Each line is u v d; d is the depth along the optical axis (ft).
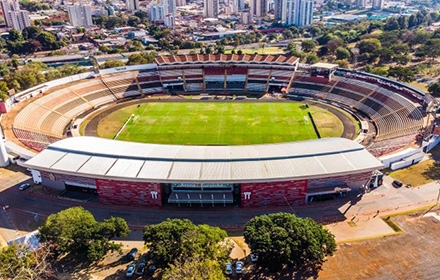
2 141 305.32
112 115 453.58
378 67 591.37
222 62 577.02
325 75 533.14
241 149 280.92
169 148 282.36
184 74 572.51
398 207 246.47
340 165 254.47
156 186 246.68
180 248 179.93
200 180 238.89
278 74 562.66
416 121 378.53
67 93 486.38
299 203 255.09
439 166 299.17
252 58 579.48
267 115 447.83
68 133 400.06
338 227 227.81
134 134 394.32
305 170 248.52
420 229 219.20
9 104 419.33
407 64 647.56
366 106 458.50
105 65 610.65
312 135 387.55
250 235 187.42
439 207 243.19
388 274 182.60
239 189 253.85
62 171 252.42
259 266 191.21
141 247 213.46
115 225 199.72
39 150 325.42
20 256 180.65
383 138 369.09
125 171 248.93
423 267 186.70
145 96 532.32
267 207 252.83
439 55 631.56
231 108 474.90
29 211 250.16
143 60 635.66
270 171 247.91
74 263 199.41
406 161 299.99
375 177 266.36
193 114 453.99
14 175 297.12
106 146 284.82
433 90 460.96
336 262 191.93
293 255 179.32
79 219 202.18
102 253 189.47
